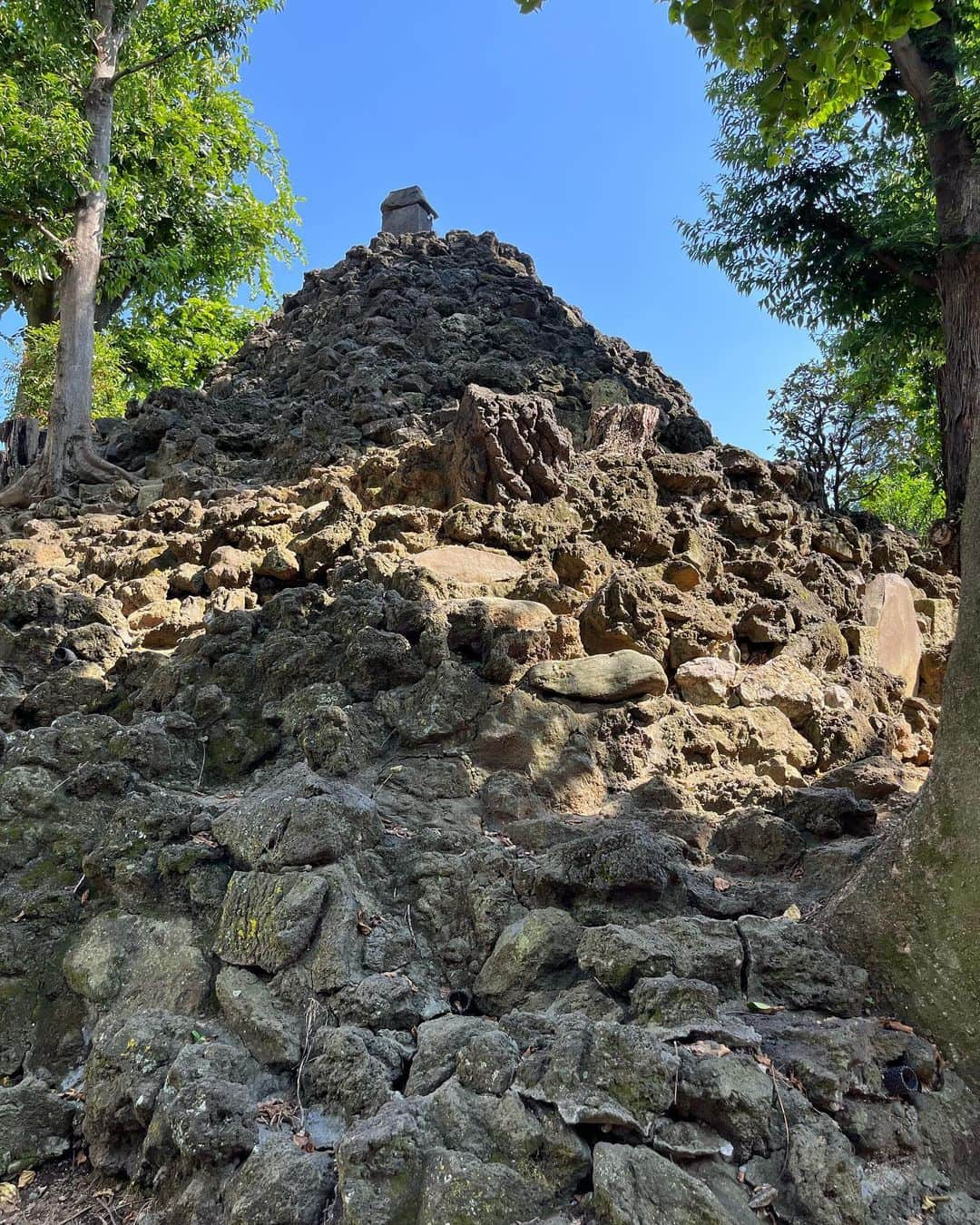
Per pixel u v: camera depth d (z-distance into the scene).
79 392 11.04
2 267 16.23
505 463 6.79
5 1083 3.59
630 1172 2.51
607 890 3.59
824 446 14.62
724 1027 2.96
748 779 5.02
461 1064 2.95
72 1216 3.04
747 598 6.73
